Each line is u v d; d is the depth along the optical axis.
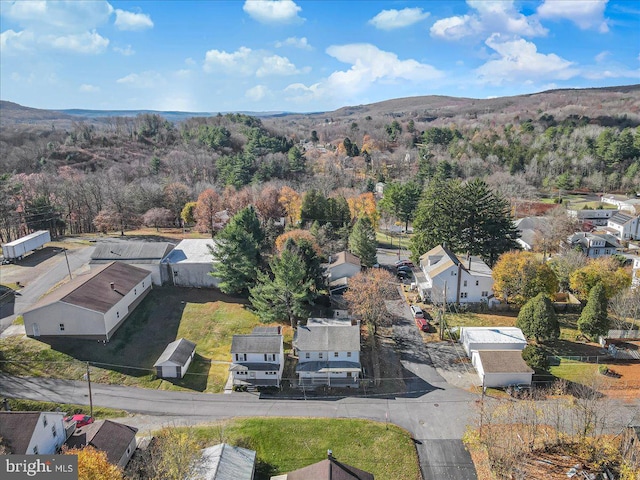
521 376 45.50
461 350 53.22
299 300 55.97
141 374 46.62
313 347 47.34
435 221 78.00
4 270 67.12
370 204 99.44
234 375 46.28
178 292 64.62
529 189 129.12
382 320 57.09
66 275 65.38
